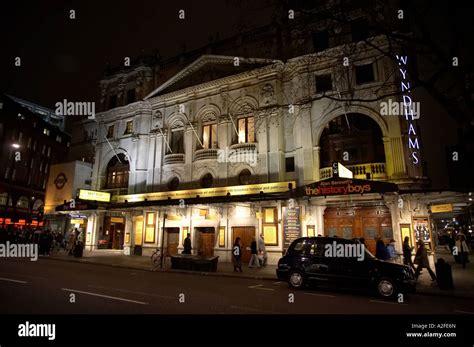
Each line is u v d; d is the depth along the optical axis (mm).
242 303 8383
